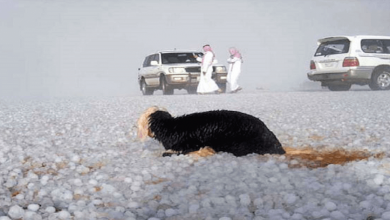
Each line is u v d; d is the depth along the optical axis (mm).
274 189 4641
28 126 10352
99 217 3971
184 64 23859
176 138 6156
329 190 4473
